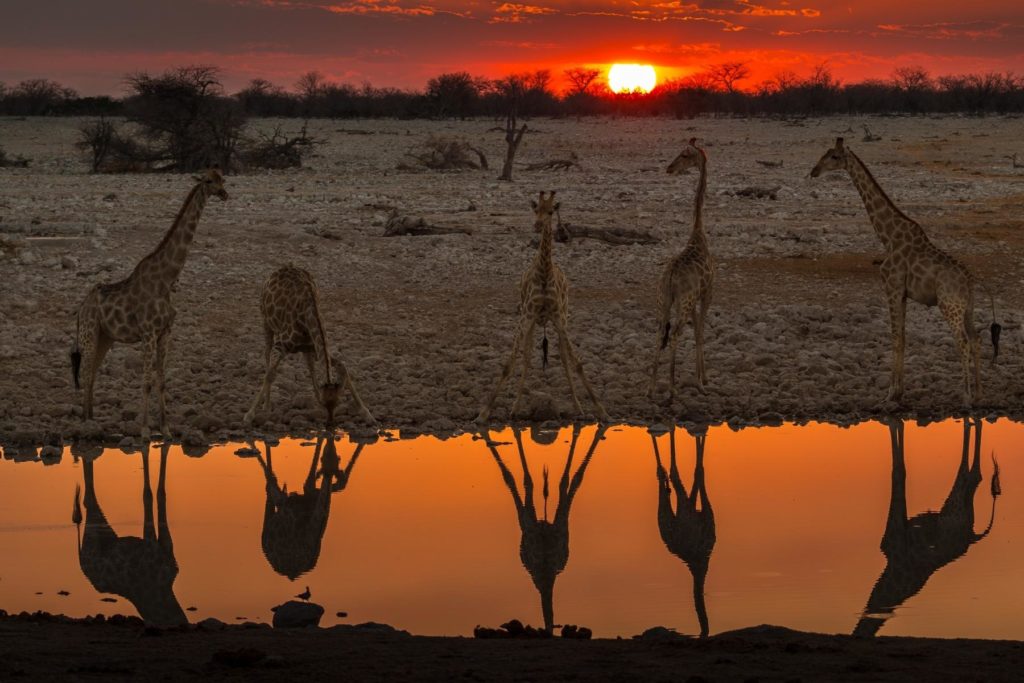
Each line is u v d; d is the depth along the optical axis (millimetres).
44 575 17719
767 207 62844
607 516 21188
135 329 25969
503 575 17891
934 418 29141
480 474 23906
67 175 89562
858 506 21891
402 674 11523
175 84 97062
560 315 27953
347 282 41812
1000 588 17406
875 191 30109
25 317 35656
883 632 15359
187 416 27656
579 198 67312
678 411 28922
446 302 39469
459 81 199750
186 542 19453
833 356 34125
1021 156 104625
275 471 23891
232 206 60000
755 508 21672
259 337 34344
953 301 29453
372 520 20781
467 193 71125
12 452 25219
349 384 27828
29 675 11250
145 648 12602
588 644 13156
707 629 15414
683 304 29375
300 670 11625
